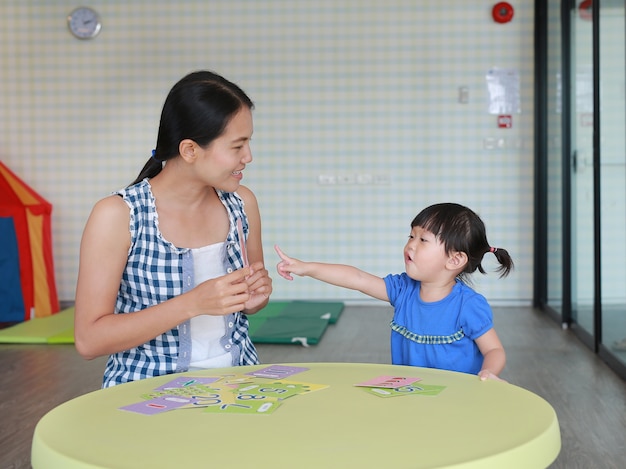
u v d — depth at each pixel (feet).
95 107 20.38
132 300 5.44
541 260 19.35
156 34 20.15
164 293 5.39
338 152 20.02
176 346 5.38
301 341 14.71
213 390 4.33
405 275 6.59
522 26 19.43
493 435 3.44
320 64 19.92
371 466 3.04
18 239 17.98
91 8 20.20
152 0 20.07
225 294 4.70
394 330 6.45
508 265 6.55
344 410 3.87
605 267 13.25
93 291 5.09
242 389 4.33
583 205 15.15
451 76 19.66
